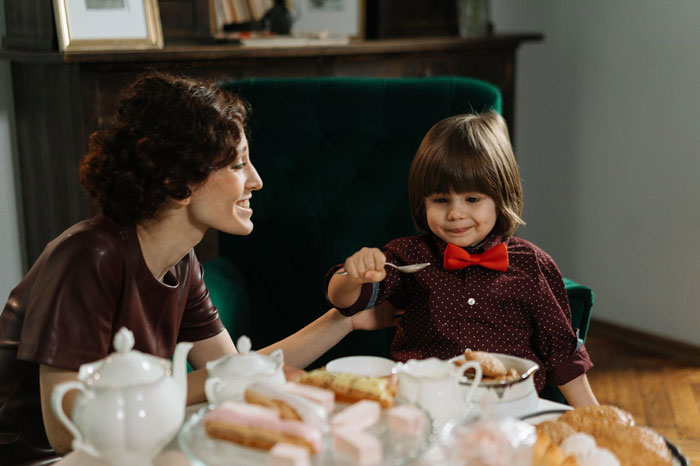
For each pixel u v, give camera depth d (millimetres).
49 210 2195
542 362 1411
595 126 3117
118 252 1128
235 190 1177
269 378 941
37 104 2146
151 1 2135
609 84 3041
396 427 856
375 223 1866
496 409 1002
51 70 2066
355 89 1892
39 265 1162
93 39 2029
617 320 3143
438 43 2668
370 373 1065
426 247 1444
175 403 859
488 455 790
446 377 939
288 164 1928
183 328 1374
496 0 3465
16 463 1229
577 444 838
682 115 2805
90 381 839
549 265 1435
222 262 1873
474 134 1364
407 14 2820
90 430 822
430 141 1396
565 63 3205
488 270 1398
